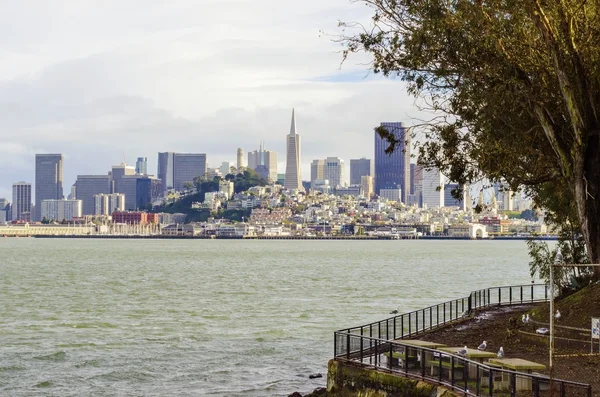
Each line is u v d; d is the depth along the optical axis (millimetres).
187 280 145750
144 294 112750
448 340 40281
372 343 36156
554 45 38094
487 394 26078
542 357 34469
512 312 53594
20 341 64938
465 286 127688
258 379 49344
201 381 48938
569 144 41031
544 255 56312
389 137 43750
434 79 41438
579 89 38625
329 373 33438
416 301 100062
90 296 109562
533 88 39875
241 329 72062
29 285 132000
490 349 37000
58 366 53875
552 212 54688
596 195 39062
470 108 41281
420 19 39906
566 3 38375
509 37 39125
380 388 30359
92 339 66000
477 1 38438
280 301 100438
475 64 39375
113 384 48375
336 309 90000
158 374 51094
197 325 75375
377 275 161250
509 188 47281
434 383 28219
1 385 48188
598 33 38969
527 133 41250
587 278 45000
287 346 61625
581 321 36719
